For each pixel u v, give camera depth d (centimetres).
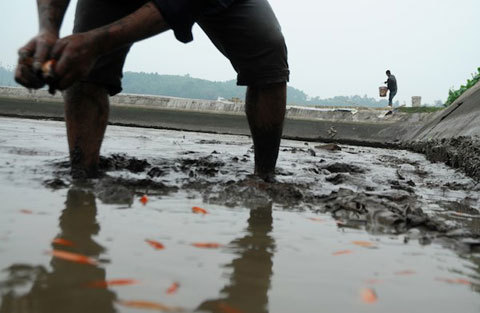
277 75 316
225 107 2270
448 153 701
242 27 306
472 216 272
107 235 169
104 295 115
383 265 159
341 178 381
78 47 217
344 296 128
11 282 119
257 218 221
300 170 445
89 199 231
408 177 487
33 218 184
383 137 1956
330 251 172
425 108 2047
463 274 154
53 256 141
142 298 116
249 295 124
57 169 317
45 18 235
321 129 2088
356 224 221
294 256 162
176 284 127
